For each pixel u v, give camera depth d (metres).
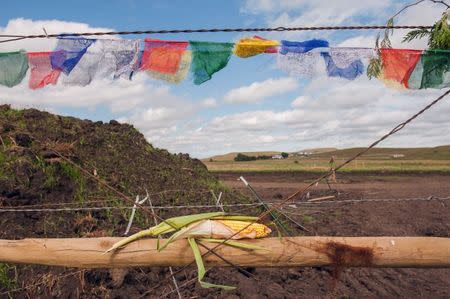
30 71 2.60
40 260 2.95
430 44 2.85
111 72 2.60
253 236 2.94
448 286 5.95
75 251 2.93
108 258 2.93
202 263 2.78
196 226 2.92
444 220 9.20
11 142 6.34
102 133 8.42
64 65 2.58
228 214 3.05
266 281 5.35
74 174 6.43
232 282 5.13
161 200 6.91
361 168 26.45
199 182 8.48
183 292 4.82
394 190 15.37
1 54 2.58
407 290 5.78
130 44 2.58
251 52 2.58
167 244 2.90
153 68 2.59
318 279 5.64
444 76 2.66
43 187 5.91
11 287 4.49
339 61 2.60
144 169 7.89
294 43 2.57
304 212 9.00
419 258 2.95
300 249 2.93
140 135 9.39
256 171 25.95
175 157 9.47
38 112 7.87
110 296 4.58
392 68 2.64
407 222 8.91
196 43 2.57
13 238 4.96
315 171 24.95
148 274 4.92
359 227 8.12
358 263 2.96
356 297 5.39
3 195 5.45
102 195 6.33
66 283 4.59
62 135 7.43
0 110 7.49
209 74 2.60
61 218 5.52
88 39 2.57
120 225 5.73
